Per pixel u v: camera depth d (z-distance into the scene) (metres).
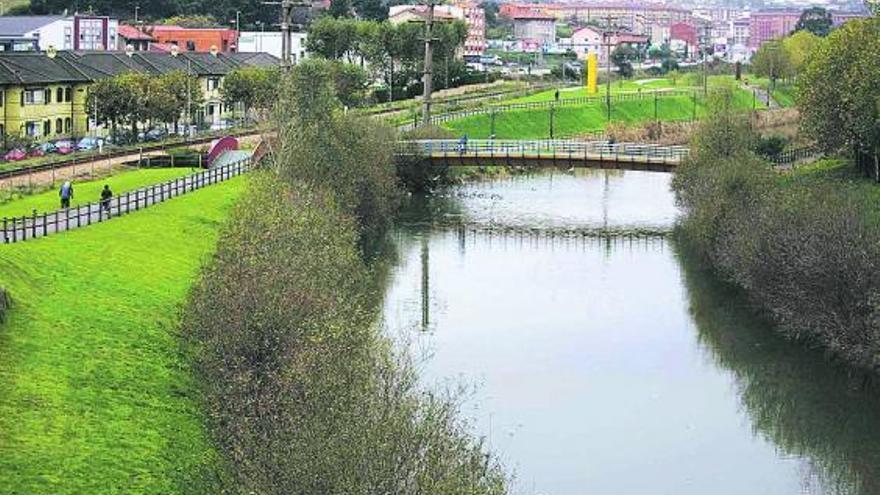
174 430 53.19
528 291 97.94
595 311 91.31
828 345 79.94
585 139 196.50
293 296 56.06
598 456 61.72
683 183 121.12
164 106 156.00
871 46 117.38
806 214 85.88
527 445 62.91
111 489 45.78
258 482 39.03
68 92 159.38
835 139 121.44
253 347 54.28
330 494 37.59
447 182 160.25
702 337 83.69
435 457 39.44
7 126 146.88
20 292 63.97
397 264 108.19
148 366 59.75
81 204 96.19
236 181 113.31
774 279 85.06
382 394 45.78
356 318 63.53
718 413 68.56
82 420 50.81
